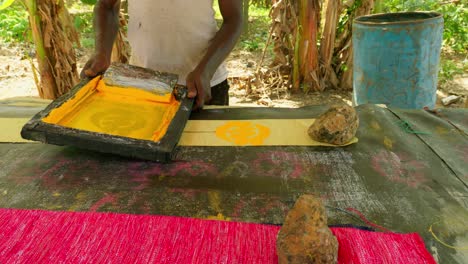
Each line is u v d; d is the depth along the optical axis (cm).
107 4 172
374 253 87
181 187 109
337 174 114
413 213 99
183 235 92
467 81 408
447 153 125
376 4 378
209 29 174
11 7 514
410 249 88
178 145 130
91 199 104
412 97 271
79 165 119
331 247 82
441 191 107
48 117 123
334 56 409
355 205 102
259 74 397
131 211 100
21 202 103
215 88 190
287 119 147
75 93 137
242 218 98
